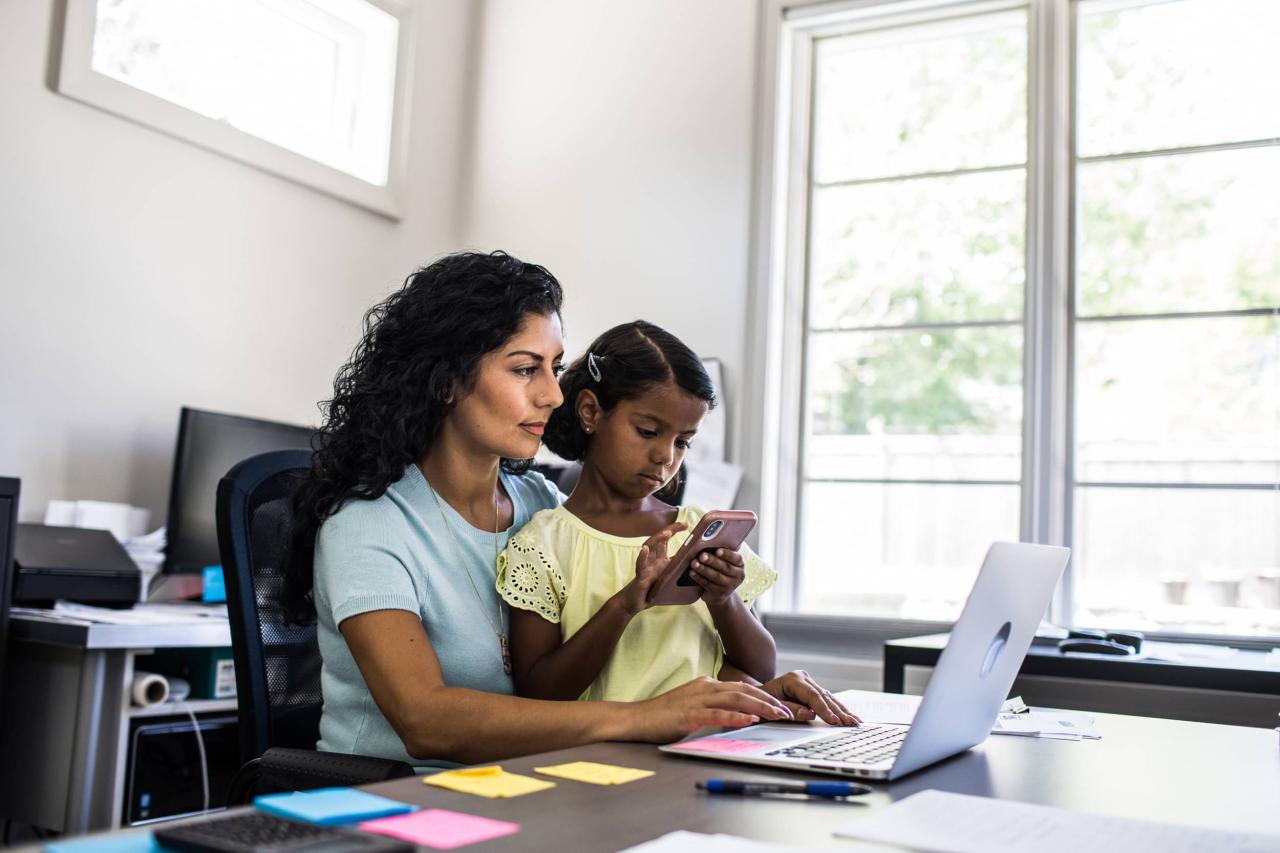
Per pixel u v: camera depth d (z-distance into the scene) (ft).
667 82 11.46
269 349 10.18
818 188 11.08
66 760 7.27
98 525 8.53
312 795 2.52
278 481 4.76
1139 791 3.07
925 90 10.75
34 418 8.38
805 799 2.72
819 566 10.62
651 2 11.64
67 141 8.64
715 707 3.45
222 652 8.16
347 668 4.02
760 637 4.61
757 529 10.44
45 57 8.50
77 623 7.10
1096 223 9.93
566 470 7.28
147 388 9.16
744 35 11.14
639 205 11.41
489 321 4.12
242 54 10.54
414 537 4.07
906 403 10.48
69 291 8.62
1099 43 10.07
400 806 2.42
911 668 9.84
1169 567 9.37
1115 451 9.66
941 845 2.29
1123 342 9.73
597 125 11.74
